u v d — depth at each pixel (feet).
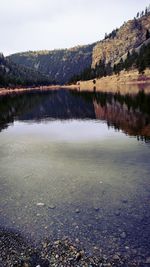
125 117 95.45
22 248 23.53
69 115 118.21
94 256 21.95
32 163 47.96
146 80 428.56
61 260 21.71
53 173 42.01
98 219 27.53
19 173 43.01
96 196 32.91
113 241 23.77
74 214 28.84
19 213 29.66
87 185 36.45
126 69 528.22
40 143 64.08
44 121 104.12
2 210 30.55
